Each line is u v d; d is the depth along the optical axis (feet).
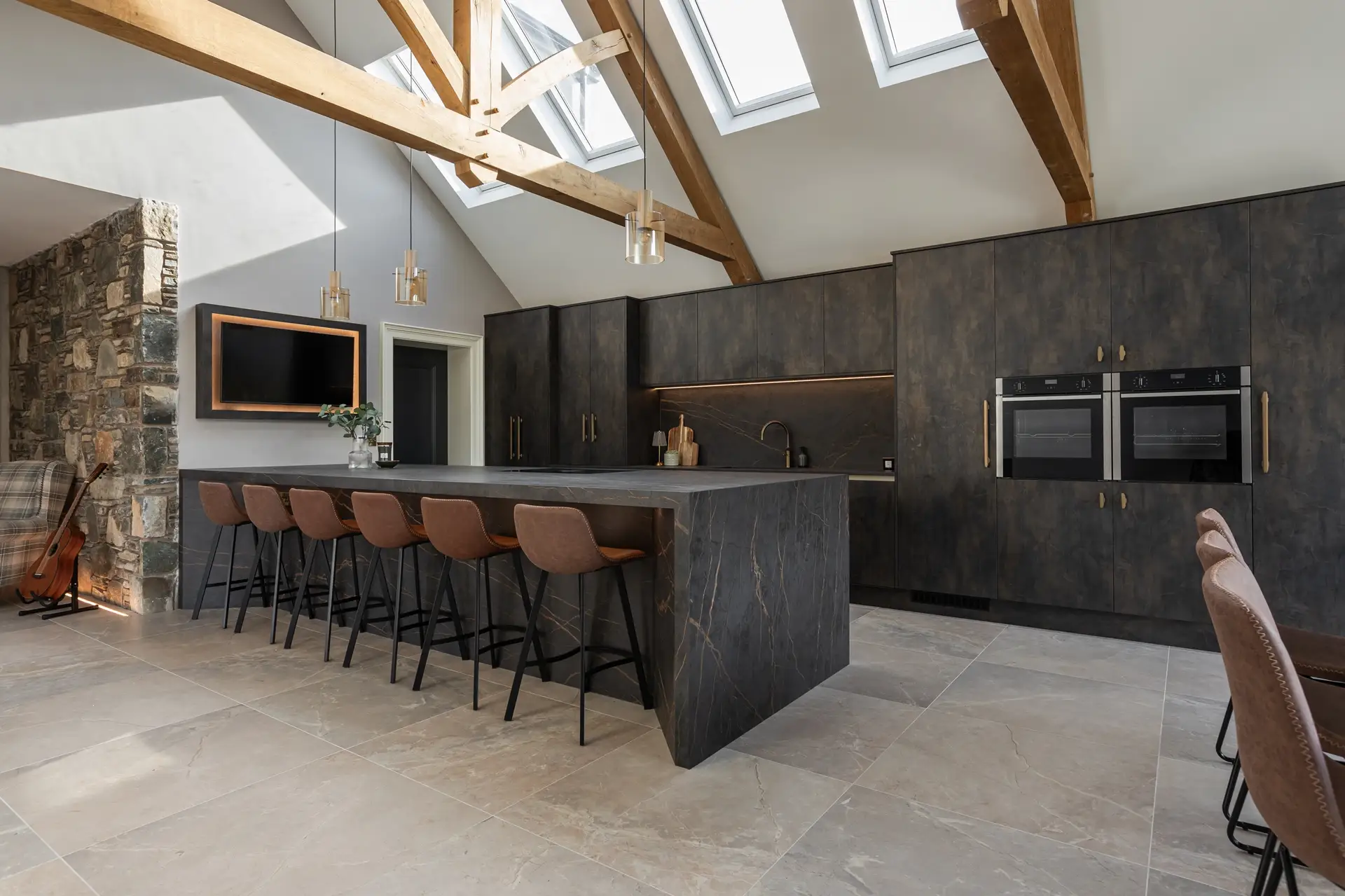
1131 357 13.47
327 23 18.43
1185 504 13.01
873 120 15.78
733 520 9.07
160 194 15.94
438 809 7.28
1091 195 14.52
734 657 9.09
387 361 20.71
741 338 19.44
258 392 17.56
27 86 13.93
